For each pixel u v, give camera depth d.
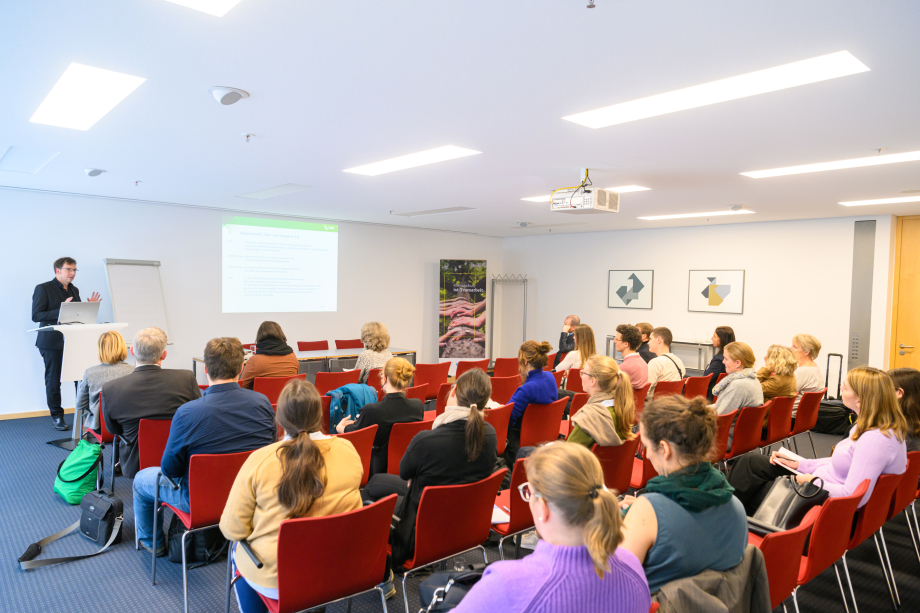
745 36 2.21
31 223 6.45
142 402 3.22
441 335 10.43
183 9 2.06
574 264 10.59
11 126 3.65
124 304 6.93
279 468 1.86
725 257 8.59
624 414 2.87
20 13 2.09
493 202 6.95
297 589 1.80
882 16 2.01
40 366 6.56
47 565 3.03
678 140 3.79
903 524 3.83
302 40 2.33
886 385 2.50
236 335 8.20
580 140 3.85
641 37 2.24
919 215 7.11
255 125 3.60
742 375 3.97
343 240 9.34
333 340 9.28
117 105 3.20
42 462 4.82
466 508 2.24
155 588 2.82
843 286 7.48
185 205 7.64
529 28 2.19
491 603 1.05
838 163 4.40
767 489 2.77
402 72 2.67
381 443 3.25
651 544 1.37
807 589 2.89
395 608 2.66
